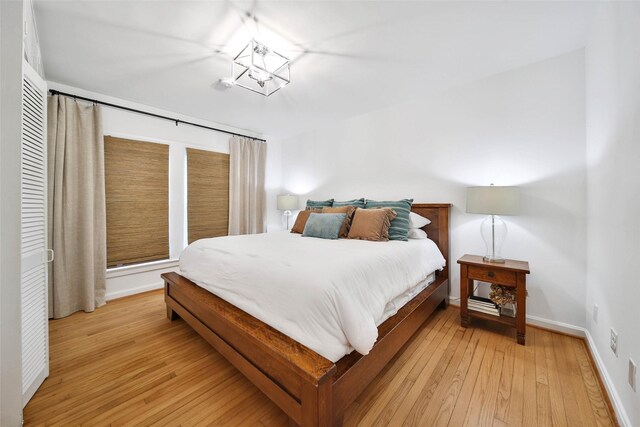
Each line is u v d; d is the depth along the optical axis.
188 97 2.93
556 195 2.12
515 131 2.31
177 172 3.46
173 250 3.44
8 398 1.18
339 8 1.60
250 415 1.30
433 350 1.84
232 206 3.94
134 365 1.70
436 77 2.48
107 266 2.88
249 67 1.99
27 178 1.37
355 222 2.60
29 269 1.39
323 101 3.05
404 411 1.30
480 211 2.12
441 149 2.78
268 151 4.54
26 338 1.36
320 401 0.99
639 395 1.06
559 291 2.11
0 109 1.17
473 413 1.29
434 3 1.57
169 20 1.71
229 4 1.57
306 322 1.22
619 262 1.31
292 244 2.18
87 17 1.68
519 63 2.24
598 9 1.62
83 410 1.33
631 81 1.19
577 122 2.03
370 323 1.26
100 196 2.73
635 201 1.14
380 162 3.31
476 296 2.39
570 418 1.26
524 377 1.55
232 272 1.71
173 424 1.25
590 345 1.80
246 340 1.37
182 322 2.34
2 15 1.17
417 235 2.59
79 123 2.62
